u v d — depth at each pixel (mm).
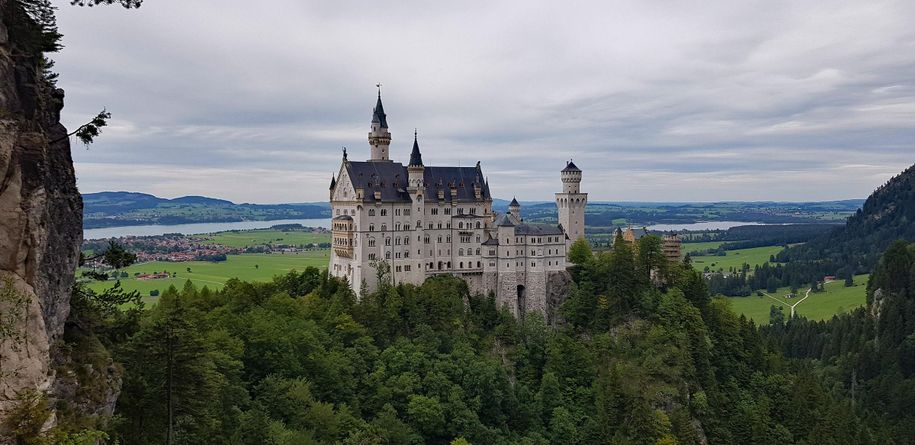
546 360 191625
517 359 189000
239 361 121375
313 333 157750
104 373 64250
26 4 60938
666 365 189000
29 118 56219
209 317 143000
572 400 178250
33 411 47438
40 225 54406
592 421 167125
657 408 174875
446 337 182375
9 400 47594
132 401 77125
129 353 78688
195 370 83500
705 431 178625
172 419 81625
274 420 120875
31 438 46906
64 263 60250
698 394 182500
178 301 146375
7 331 48594
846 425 179500
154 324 84625
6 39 55250
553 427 164750
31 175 53781
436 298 191500
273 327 144500
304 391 129000
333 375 145625
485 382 162500
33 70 57500
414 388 157125
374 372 159375
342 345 163000
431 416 147625
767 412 185375
